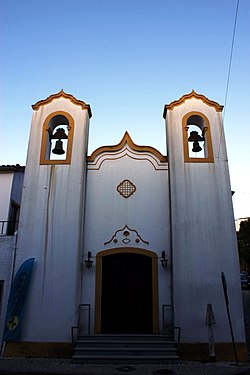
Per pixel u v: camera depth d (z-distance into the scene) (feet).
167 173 43.60
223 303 36.09
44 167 41.16
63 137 43.88
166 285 39.27
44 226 38.91
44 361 32.94
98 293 38.93
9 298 36.04
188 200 39.55
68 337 35.17
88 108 44.16
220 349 34.50
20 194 50.37
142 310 38.86
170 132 42.70
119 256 40.75
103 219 41.73
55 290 36.65
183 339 34.91
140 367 31.01
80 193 39.99
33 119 43.62
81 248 39.50
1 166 48.75
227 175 40.83
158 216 41.83
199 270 37.11
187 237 38.19
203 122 43.98
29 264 37.11
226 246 37.96
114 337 35.86
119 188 42.98
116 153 44.39
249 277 144.05
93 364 31.91
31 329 35.47
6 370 29.50
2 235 39.96
